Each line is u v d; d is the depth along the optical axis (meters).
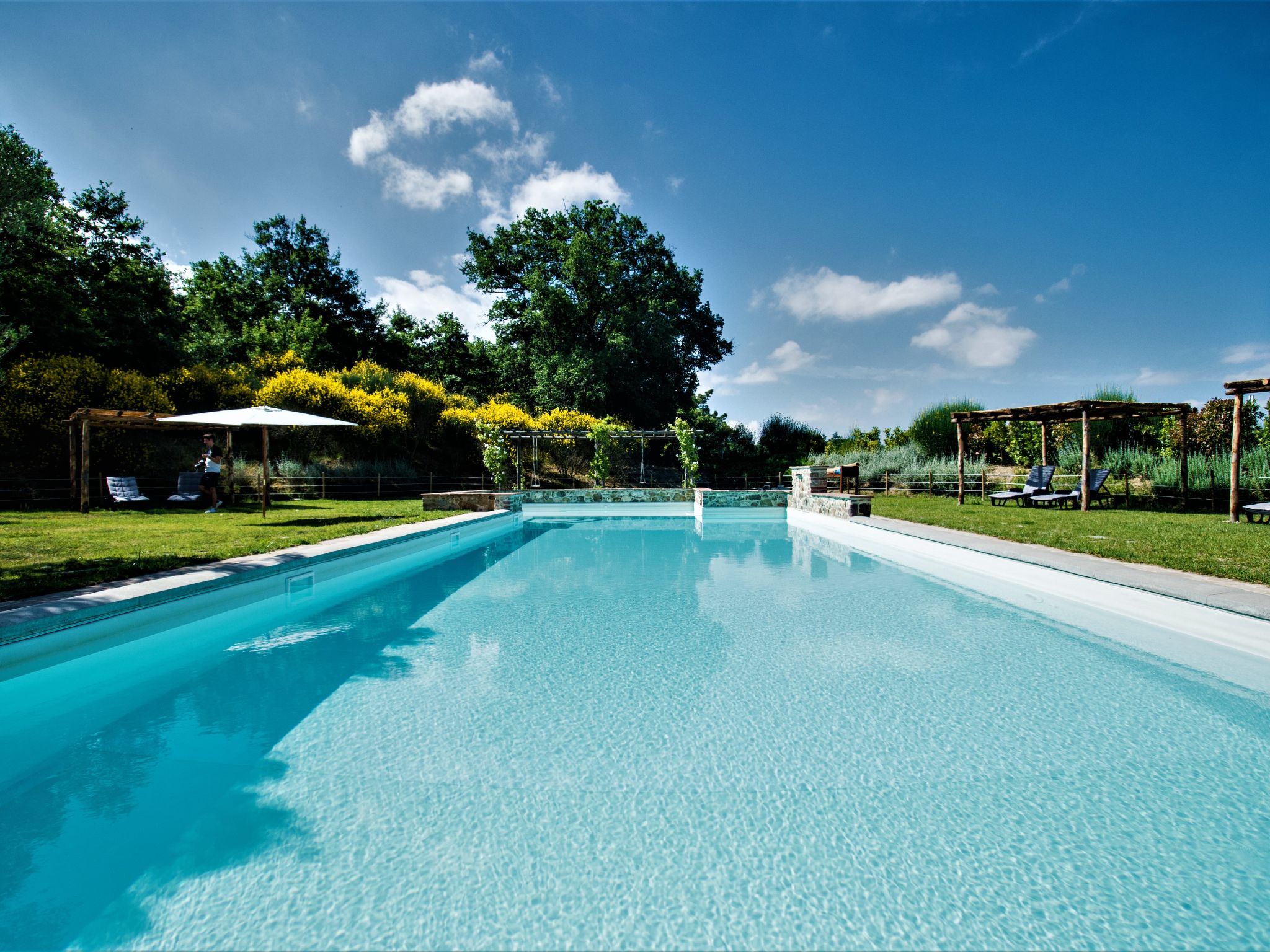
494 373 32.66
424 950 1.42
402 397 18.84
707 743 2.49
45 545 6.29
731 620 4.46
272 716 2.78
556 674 3.31
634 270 32.97
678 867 1.73
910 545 7.08
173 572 4.64
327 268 30.53
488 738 2.55
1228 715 2.73
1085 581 4.38
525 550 8.30
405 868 1.72
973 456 17.66
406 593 5.45
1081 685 3.10
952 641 3.89
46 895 1.61
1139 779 2.18
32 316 13.31
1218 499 10.52
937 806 2.03
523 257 31.94
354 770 2.28
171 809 2.03
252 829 1.90
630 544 9.01
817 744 2.48
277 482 14.84
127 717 2.77
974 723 2.67
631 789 2.14
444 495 11.90
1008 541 6.44
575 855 1.78
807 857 1.77
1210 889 1.62
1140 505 11.14
